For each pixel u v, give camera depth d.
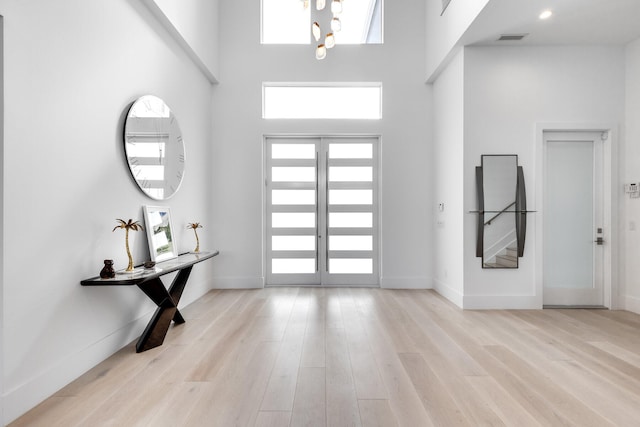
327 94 5.70
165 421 1.95
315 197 5.68
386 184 5.52
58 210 2.35
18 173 2.05
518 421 1.95
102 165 2.81
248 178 5.52
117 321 3.00
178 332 3.46
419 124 5.52
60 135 2.37
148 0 3.38
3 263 1.96
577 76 4.36
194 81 4.75
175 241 3.96
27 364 2.10
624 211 4.34
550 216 4.46
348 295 5.06
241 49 5.51
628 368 2.65
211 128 5.47
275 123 5.53
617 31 4.02
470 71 4.36
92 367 2.65
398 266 5.54
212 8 5.18
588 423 1.94
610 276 4.33
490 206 4.33
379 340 3.24
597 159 4.43
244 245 5.53
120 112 3.05
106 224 2.85
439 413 2.03
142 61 3.41
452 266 4.72
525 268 4.33
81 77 2.57
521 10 3.59
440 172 5.19
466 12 3.95
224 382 2.41
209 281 5.36
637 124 4.23
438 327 3.62
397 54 5.52
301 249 5.70
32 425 1.93
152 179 3.51
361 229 5.68
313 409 2.07
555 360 2.79
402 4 5.54
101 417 2.00
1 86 1.96
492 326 3.66
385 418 1.98
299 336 3.34
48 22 2.27
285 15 5.66
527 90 4.36
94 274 2.71
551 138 4.42
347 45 5.53
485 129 4.36
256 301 4.71
